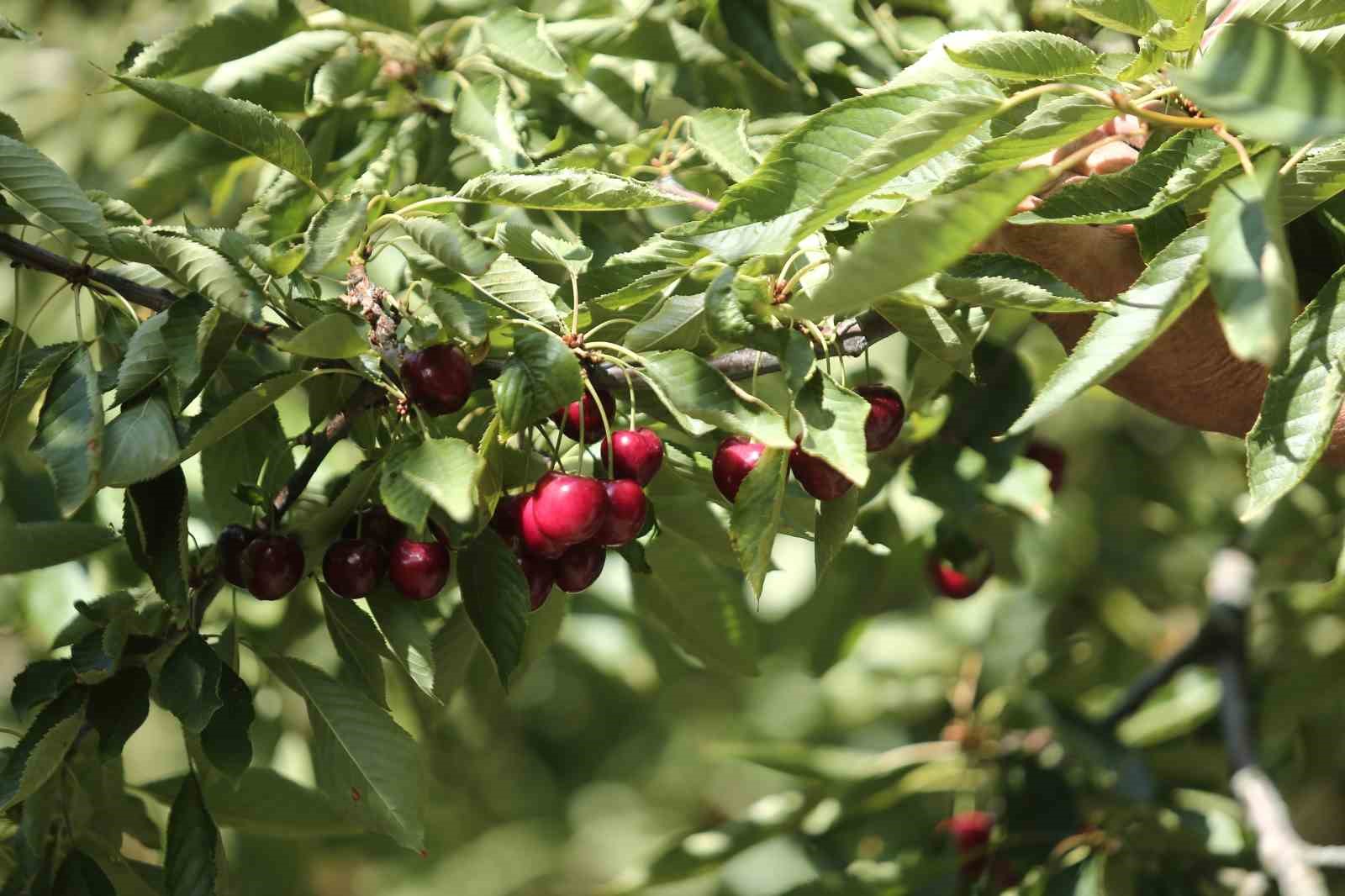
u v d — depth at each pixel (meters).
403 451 1.76
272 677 2.19
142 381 1.78
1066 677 2.48
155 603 1.82
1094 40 2.06
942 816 2.56
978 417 2.09
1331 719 2.44
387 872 3.34
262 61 2.02
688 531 1.96
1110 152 1.79
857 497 1.80
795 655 3.26
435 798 3.18
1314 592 2.35
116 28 2.32
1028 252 1.80
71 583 2.14
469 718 2.46
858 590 2.25
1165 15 1.71
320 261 1.79
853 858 2.34
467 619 1.89
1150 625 2.71
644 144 1.98
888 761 2.29
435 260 1.82
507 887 3.36
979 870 2.23
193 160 2.06
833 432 1.75
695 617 2.07
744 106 2.09
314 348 1.75
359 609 1.83
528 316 1.81
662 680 2.50
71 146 2.31
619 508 1.79
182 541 1.79
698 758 3.51
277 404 2.23
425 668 1.80
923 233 1.65
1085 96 1.69
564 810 3.44
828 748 3.07
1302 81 1.64
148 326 1.79
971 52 1.72
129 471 1.76
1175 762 2.34
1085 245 1.81
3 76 2.34
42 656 2.17
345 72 2.02
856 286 1.65
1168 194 1.71
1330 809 2.93
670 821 3.48
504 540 1.82
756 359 1.81
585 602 2.33
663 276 1.79
